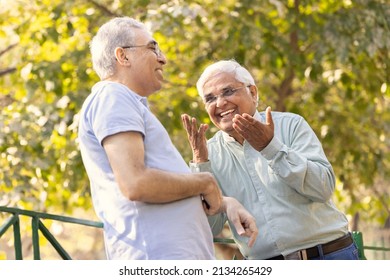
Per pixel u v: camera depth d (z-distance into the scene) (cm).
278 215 501
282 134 517
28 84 1233
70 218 496
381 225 1470
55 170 1250
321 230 502
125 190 396
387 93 1305
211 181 427
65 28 1254
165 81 1305
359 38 1212
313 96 1288
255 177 509
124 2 1246
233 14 1222
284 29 1307
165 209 410
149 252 404
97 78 1253
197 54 1284
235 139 518
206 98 520
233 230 523
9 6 1311
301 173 481
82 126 425
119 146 401
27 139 1209
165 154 421
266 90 1305
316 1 1254
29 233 1264
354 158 1331
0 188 1215
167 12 1161
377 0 1264
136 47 437
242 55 1217
